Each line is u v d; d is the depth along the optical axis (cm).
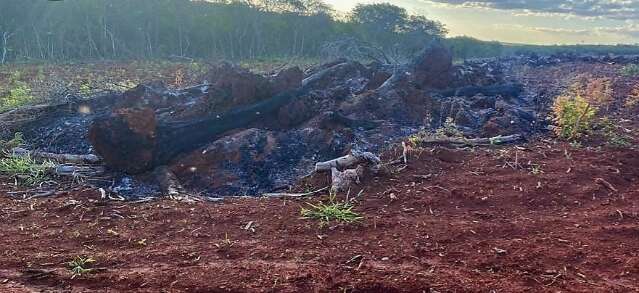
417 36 1681
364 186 568
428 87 922
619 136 746
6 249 434
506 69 1308
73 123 742
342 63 930
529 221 493
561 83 1134
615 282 396
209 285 381
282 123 726
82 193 561
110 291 376
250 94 732
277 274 396
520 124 783
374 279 389
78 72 1373
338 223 483
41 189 575
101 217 500
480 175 597
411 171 605
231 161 638
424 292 376
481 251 437
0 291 371
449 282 388
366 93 802
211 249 437
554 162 636
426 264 416
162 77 1288
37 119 749
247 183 616
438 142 694
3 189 571
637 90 988
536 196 545
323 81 875
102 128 604
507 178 587
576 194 552
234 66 747
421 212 512
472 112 828
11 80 1224
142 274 395
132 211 516
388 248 440
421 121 780
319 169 599
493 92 941
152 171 626
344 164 602
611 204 534
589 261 424
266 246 443
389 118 777
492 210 518
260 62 1605
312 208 518
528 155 659
